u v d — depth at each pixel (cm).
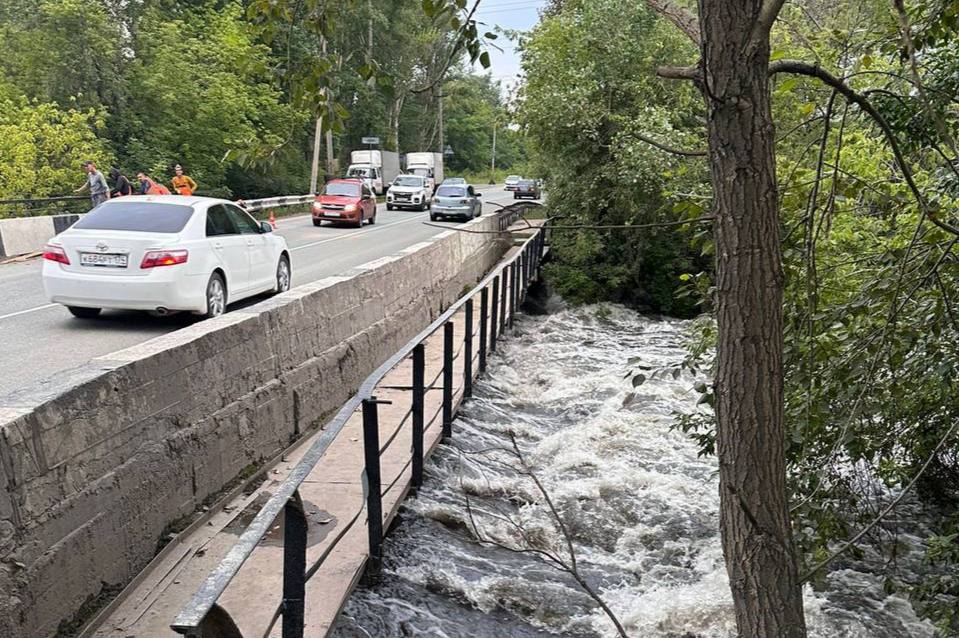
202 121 3412
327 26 351
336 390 724
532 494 646
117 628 359
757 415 236
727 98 225
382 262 907
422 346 561
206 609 180
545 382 1039
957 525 428
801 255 387
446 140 8544
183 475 455
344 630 392
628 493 665
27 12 3036
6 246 1634
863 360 376
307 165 4881
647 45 1670
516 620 455
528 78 1827
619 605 489
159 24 3453
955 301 386
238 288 1078
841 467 542
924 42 379
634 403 943
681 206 340
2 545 306
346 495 528
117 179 1998
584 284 1778
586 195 1758
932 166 517
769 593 243
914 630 478
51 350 851
